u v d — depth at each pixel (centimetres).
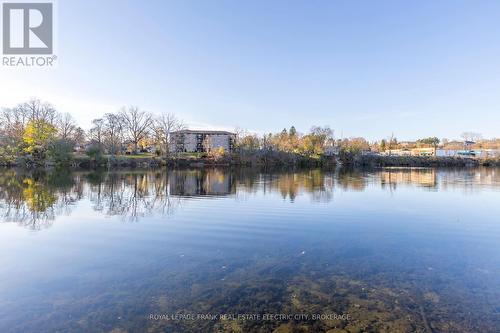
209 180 4450
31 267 1005
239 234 1444
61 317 690
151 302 760
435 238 1383
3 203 2275
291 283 878
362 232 1486
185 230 1518
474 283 883
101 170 6488
